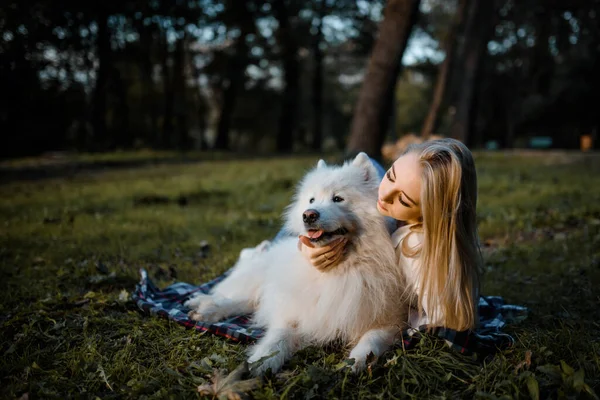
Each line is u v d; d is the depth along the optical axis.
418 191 2.86
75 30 22.20
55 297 4.02
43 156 22.14
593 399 2.36
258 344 3.06
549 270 5.03
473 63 20.81
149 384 2.67
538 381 2.55
